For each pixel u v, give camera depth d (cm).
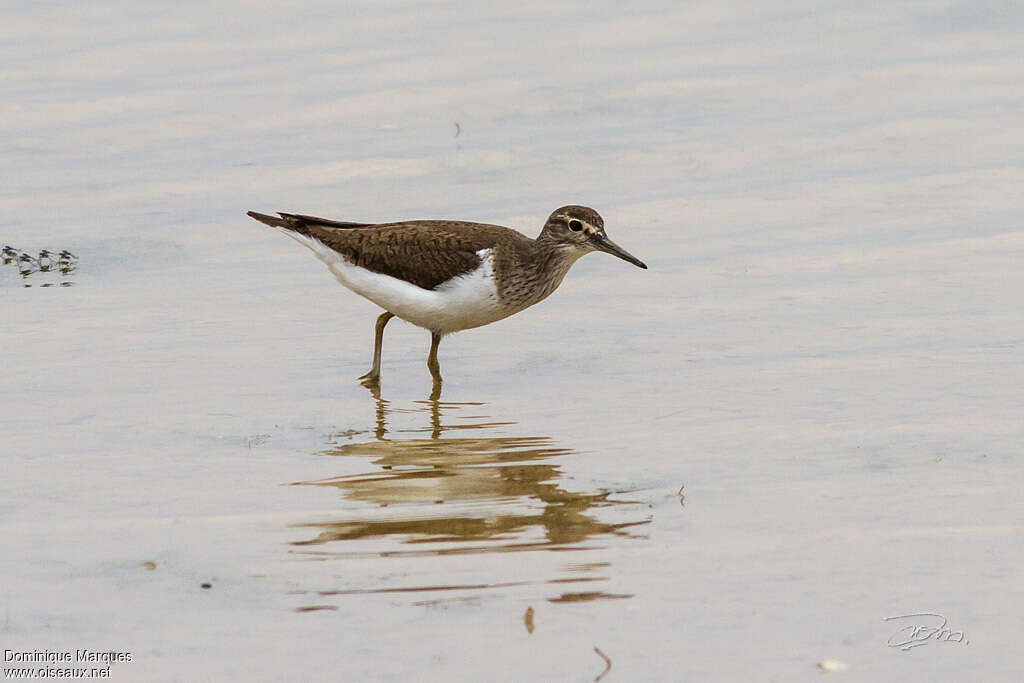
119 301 1566
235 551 924
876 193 1831
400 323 1558
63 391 1299
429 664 762
